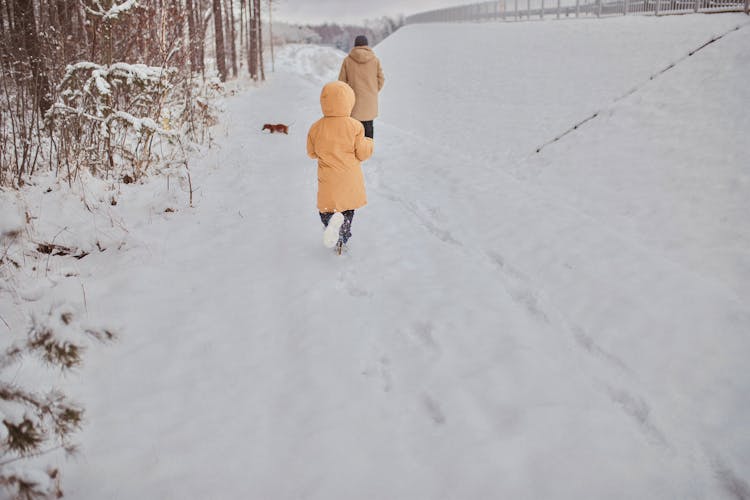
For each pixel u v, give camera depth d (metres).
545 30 20.08
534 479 2.13
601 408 2.56
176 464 2.23
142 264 3.98
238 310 3.45
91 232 4.21
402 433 2.40
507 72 15.99
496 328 3.25
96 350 2.97
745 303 3.60
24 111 4.86
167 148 6.41
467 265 4.12
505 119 11.74
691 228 5.32
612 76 11.18
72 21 5.83
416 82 20.55
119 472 2.18
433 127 13.44
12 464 1.98
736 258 4.63
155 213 4.93
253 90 18.05
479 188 5.98
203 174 6.24
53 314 2.39
